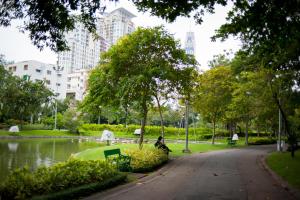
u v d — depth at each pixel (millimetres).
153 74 17969
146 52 18906
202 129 62594
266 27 10555
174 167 16609
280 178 12586
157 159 16000
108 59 19469
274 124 37719
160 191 9898
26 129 60344
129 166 13938
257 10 9766
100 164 11156
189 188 10500
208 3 9414
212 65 40625
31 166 18812
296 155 20922
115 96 18750
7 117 61500
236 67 23391
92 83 19141
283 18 9883
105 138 35688
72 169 9617
